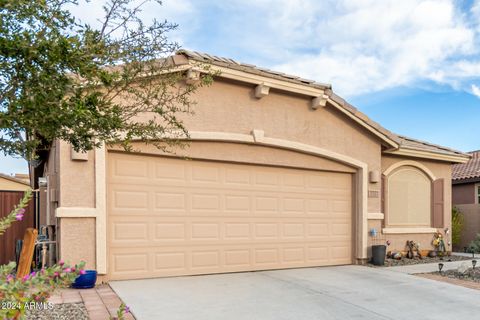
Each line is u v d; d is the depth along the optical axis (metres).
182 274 8.53
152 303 6.28
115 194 7.99
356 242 10.94
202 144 8.86
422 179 13.20
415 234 12.68
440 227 12.98
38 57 3.00
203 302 6.46
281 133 9.79
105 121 3.58
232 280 8.25
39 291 2.72
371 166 11.21
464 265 9.95
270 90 9.66
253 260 9.43
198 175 8.89
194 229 8.75
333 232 10.72
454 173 19.22
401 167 12.73
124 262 7.98
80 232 7.51
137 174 8.22
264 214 9.67
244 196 9.44
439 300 7.03
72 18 3.25
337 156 10.57
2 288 2.52
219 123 8.95
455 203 19.06
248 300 6.67
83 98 3.55
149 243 8.24
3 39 2.82
